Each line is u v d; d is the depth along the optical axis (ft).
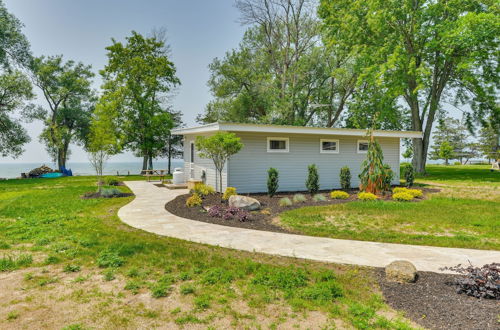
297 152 45.44
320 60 86.43
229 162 40.60
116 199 37.60
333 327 9.39
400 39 65.82
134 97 90.02
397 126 88.58
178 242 19.04
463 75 66.54
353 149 50.16
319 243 18.98
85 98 108.17
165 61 91.76
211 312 10.37
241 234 21.15
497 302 10.84
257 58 94.07
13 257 16.03
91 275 13.75
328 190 46.44
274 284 12.52
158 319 9.92
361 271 14.20
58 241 19.21
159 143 94.94
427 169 94.73
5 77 85.87
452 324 9.44
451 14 66.33
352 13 69.05
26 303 11.03
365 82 84.23
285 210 29.68
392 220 25.14
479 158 154.40
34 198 38.96
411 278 12.69
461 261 15.61
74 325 9.39
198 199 32.22
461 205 31.73
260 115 98.37
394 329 9.18
